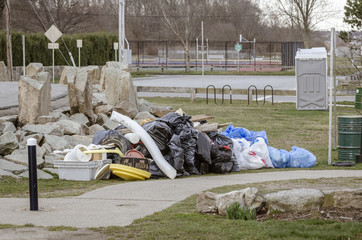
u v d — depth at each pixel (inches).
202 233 250.8
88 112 652.1
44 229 256.4
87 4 3225.9
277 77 2206.0
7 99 706.8
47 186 390.6
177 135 449.7
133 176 414.6
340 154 540.4
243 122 859.4
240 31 3863.2
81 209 305.0
